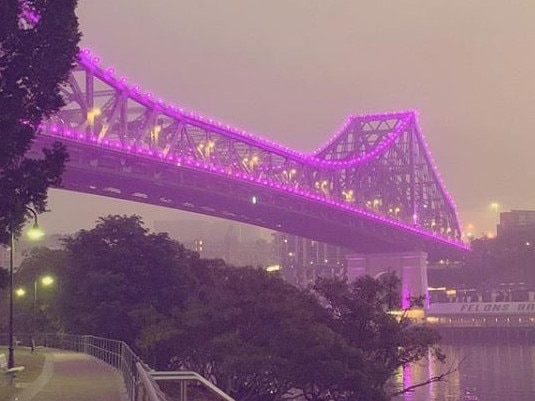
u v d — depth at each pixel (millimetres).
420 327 75938
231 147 165500
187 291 80625
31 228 46438
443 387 135750
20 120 28562
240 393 65688
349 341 71062
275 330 66812
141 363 19609
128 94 131750
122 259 79500
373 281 75125
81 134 116312
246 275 71312
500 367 170500
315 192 191125
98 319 75188
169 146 142500
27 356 62250
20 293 99375
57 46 28781
